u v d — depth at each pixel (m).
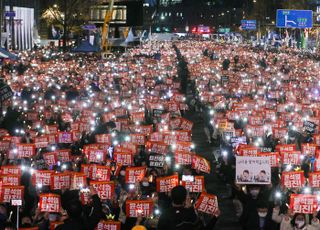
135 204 13.40
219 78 47.84
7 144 19.69
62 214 12.78
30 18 78.50
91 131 23.33
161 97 34.81
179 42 149.75
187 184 14.79
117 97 32.75
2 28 65.94
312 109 30.72
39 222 13.21
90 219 11.76
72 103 30.06
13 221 13.91
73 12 80.19
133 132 23.41
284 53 99.81
